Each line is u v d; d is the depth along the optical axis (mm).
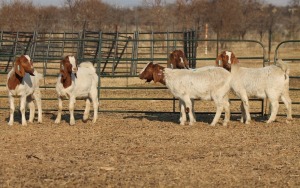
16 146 11469
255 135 12812
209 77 13672
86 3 44469
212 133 13039
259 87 14125
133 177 9102
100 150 11141
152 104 18938
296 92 21688
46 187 8562
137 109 17812
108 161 10188
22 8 41469
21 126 13891
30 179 8969
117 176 9172
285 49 45375
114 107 18219
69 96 13938
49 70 29516
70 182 8805
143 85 23719
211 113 15828
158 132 13188
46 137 12469
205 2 46469
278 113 16766
